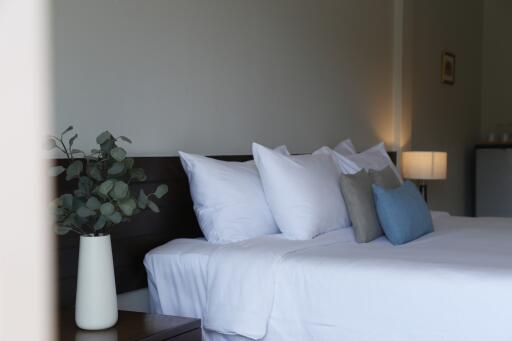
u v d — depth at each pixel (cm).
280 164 275
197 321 212
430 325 193
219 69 321
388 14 506
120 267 253
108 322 200
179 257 252
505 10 667
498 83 672
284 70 377
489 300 185
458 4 621
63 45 237
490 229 312
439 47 582
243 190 274
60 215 197
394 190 291
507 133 666
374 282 205
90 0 248
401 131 511
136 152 270
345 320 209
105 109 255
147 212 267
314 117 410
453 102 613
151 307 264
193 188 276
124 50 264
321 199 280
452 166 611
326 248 252
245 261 234
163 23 284
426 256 228
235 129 334
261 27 355
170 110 289
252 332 222
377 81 491
